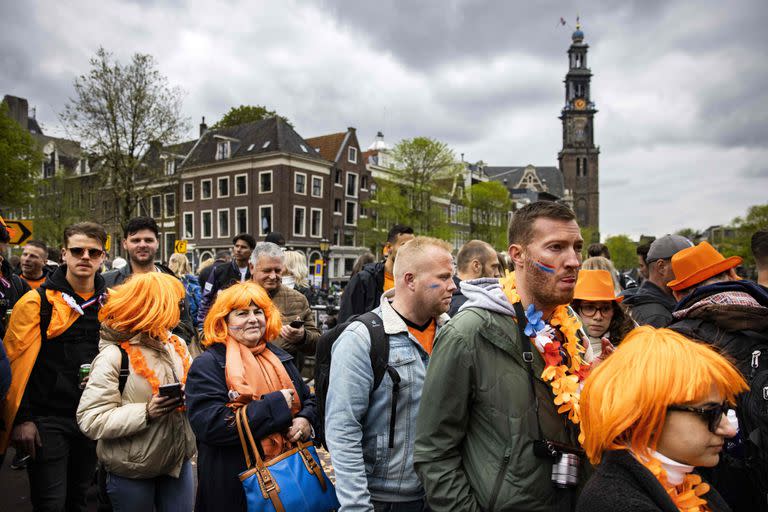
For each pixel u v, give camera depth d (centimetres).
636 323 281
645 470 107
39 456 274
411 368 209
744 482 190
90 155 2047
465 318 162
